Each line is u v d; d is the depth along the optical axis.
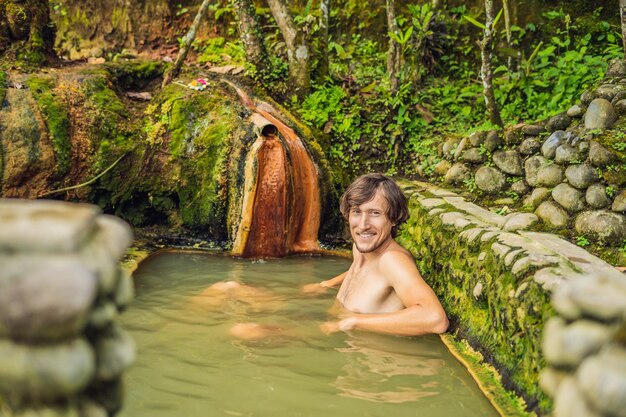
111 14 8.57
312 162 6.24
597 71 6.83
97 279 1.25
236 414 2.79
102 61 7.42
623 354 1.26
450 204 5.30
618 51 7.22
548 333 1.42
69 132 6.06
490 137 5.96
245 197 5.90
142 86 7.09
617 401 1.20
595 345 1.31
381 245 4.30
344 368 3.36
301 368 3.34
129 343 1.45
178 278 5.09
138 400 2.90
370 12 8.62
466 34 8.41
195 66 7.48
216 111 6.37
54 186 5.98
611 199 4.73
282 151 5.94
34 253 1.22
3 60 6.49
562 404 1.31
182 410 2.81
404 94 7.14
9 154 5.77
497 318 3.44
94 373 1.32
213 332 3.84
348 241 6.42
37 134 5.89
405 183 6.41
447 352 3.66
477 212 4.95
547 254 3.43
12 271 1.21
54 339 1.23
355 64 8.22
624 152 4.87
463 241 4.32
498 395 3.01
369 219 4.23
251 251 5.92
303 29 7.22
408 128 7.11
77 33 8.61
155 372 3.23
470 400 3.01
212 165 6.18
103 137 6.18
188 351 3.52
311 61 7.29
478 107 7.41
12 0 6.57
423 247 5.21
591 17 8.19
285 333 3.84
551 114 6.36
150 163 6.30
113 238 1.38
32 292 1.20
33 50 6.64
